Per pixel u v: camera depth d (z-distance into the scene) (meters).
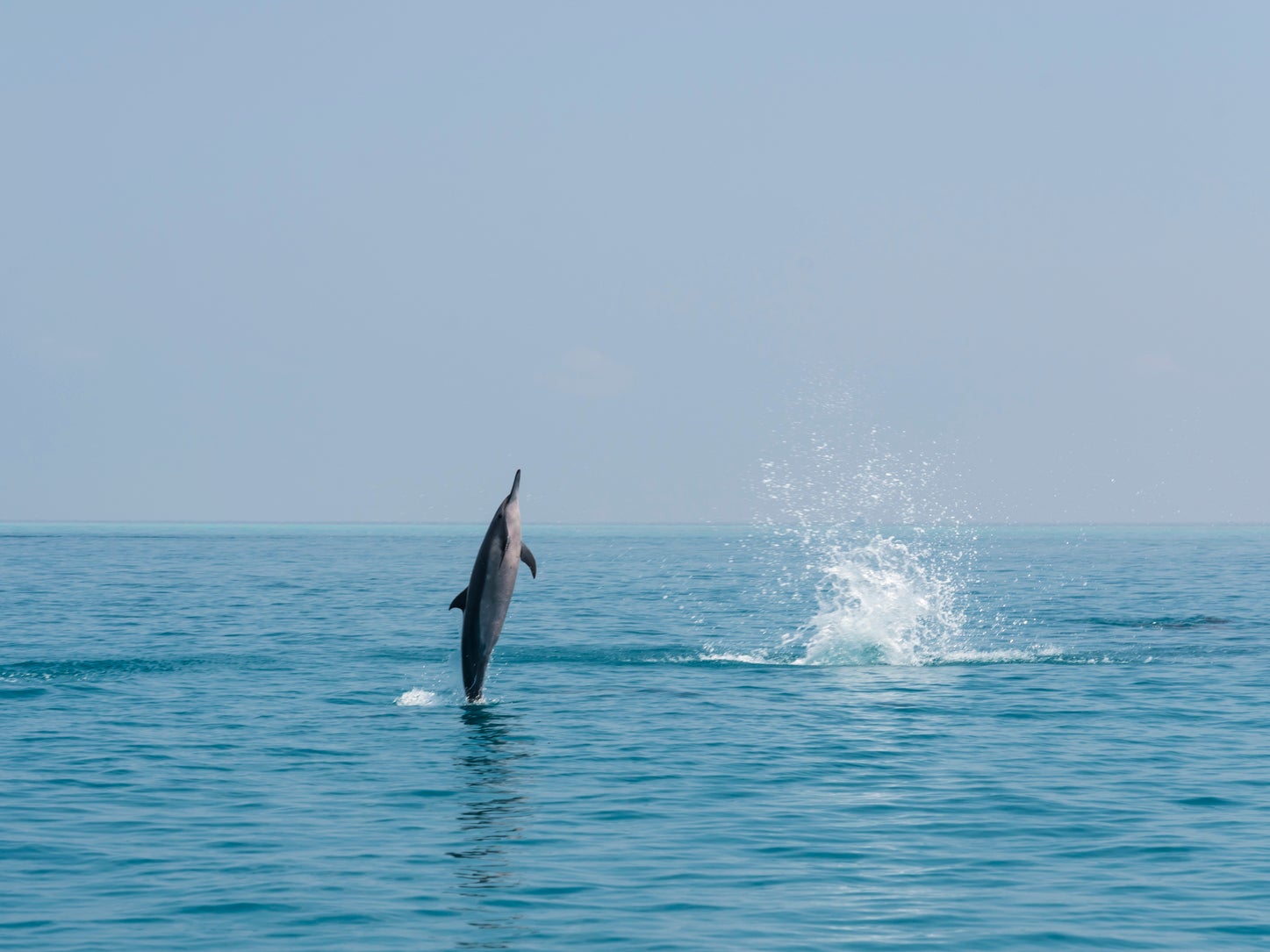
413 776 23.28
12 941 14.34
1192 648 45.00
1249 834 19.02
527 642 46.91
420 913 15.39
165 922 14.99
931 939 14.56
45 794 21.67
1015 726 28.72
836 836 19.05
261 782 22.73
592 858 17.84
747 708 31.31
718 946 14.34
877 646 44.06
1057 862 17.67
